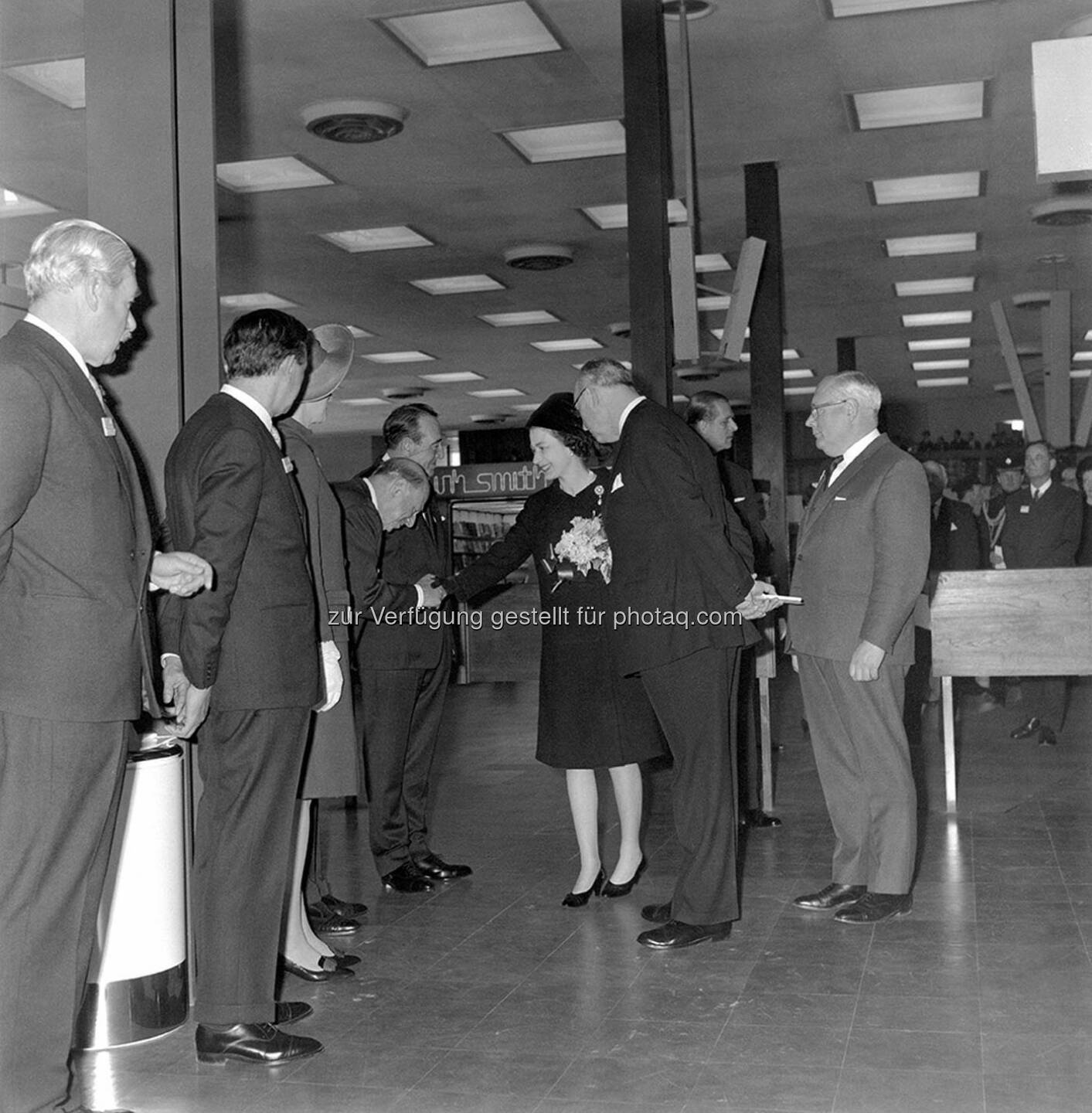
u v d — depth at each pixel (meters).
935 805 5.88
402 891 4.59
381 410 23.88
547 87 7.93
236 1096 2.80
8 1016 2.38
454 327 16.05
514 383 20.77
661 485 3.69
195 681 2.82
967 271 13.78
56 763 2.38
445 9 6.73
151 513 3.39
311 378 3.73
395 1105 2.73
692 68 7.75
